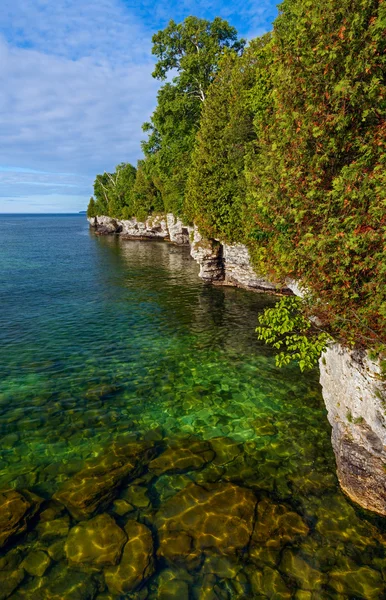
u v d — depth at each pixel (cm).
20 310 2416
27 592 582
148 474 846
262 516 706
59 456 918
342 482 787
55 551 645
